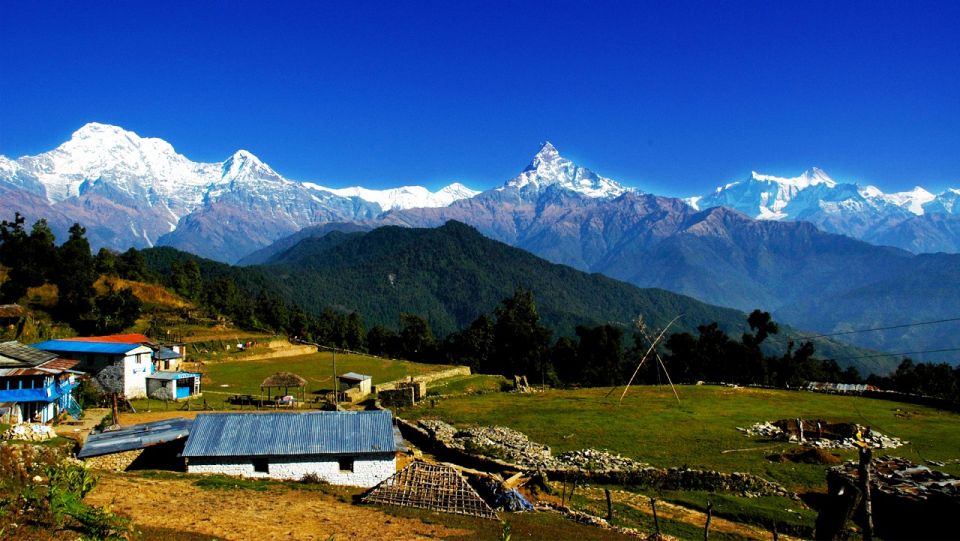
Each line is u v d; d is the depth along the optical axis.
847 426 66.44
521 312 166.00
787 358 144.75
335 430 45.03
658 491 47.62
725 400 90.19
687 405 85.12
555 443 62.25
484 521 35.47
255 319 165.75
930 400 88.12
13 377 58.97
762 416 76.25
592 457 55.03
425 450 60.78
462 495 37.81
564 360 159.12
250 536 29.17
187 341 128.25
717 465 53.44
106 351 83.31
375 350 178.25
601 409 81.75
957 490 38.22
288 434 44.28
